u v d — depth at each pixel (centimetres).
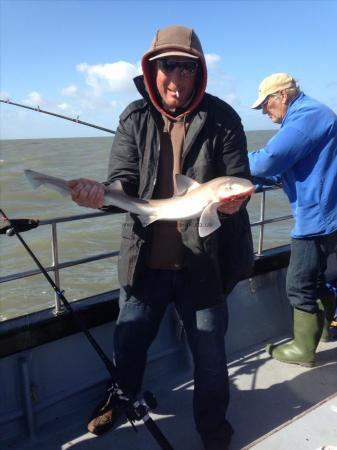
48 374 281
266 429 266
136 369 262
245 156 223
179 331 329
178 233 233
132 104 230
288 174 312
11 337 258
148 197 227
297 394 300
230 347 355
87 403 293
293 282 323
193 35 211
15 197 2073
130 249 235
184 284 240
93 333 298
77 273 1025
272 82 312
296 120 294
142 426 271
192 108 216
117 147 237
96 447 257
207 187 211
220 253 230
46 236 1348
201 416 240
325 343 365
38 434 268
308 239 309
